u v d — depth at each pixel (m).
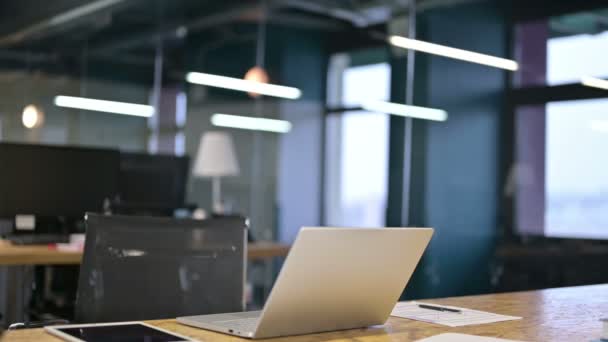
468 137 6.39
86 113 8.17
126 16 8.31
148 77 8.42
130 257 1.96
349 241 1.34
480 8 6.40
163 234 2.02
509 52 6.21
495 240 6.17
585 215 5.71
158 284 1.98
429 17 6.74
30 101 7.94
